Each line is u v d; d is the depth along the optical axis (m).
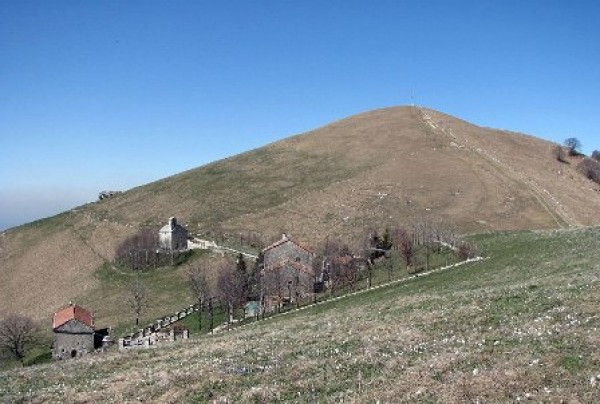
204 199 195.62
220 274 117.81
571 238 77.69
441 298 51.72
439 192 166.88
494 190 167.00
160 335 87.50
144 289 124.06
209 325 94.31
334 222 154.38
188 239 155.12
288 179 199.25
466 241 95.19
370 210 158.75
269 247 109.19
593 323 32.94
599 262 56.88
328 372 32.53
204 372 36.12
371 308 58.44
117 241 172.00
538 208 155.12
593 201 169.88
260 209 177.50
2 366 100.44
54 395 37.25
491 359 29.14
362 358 34.28
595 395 22.86
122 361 49.84
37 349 108.19
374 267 100.69
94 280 147.75
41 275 161.38
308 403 27.66
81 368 49.31
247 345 46.88
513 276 61.00
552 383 24.78
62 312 104.12
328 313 66.38
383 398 26.28
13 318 111.12
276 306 93.56
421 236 109.56
